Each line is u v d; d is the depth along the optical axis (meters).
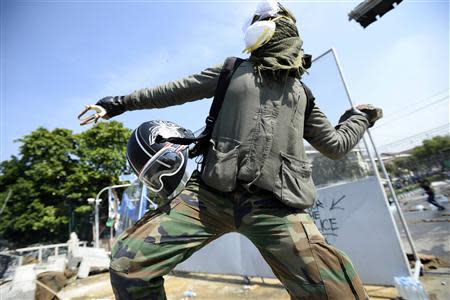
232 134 1.06
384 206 3.42
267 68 1.08
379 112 1.50
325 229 3.99
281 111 1.08
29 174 22.52
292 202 1.01
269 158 1.03
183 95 1.19
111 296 5.17
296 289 0.98
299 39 1.20
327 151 1.30
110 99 1.24
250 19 1.30
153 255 0.93
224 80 1.14
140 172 1.25
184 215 1.02
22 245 21.61
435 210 6.36
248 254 4.87
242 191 1.04
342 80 3.82
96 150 23.62
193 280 5.50
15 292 4.38
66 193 22.06
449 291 2.84
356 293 0.94
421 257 3.85
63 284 6.38
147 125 1.32
